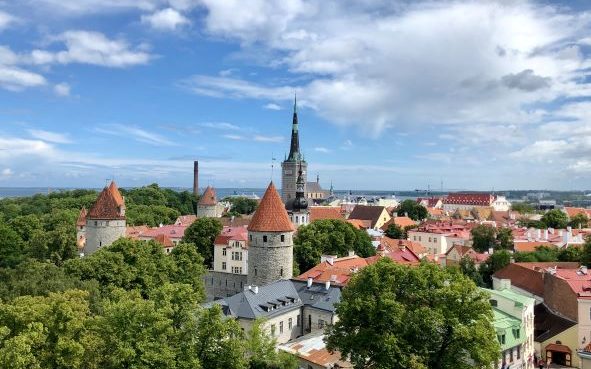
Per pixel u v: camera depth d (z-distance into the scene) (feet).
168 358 137.90
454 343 161.89
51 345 146.30
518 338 227.81
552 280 284.20
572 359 253.65
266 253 316.60
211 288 379.55
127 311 145.48
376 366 158.92
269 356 180.45
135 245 292.61
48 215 611.88
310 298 271.49
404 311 162.61
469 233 570.46
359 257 403.34
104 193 413.18
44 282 216.33
